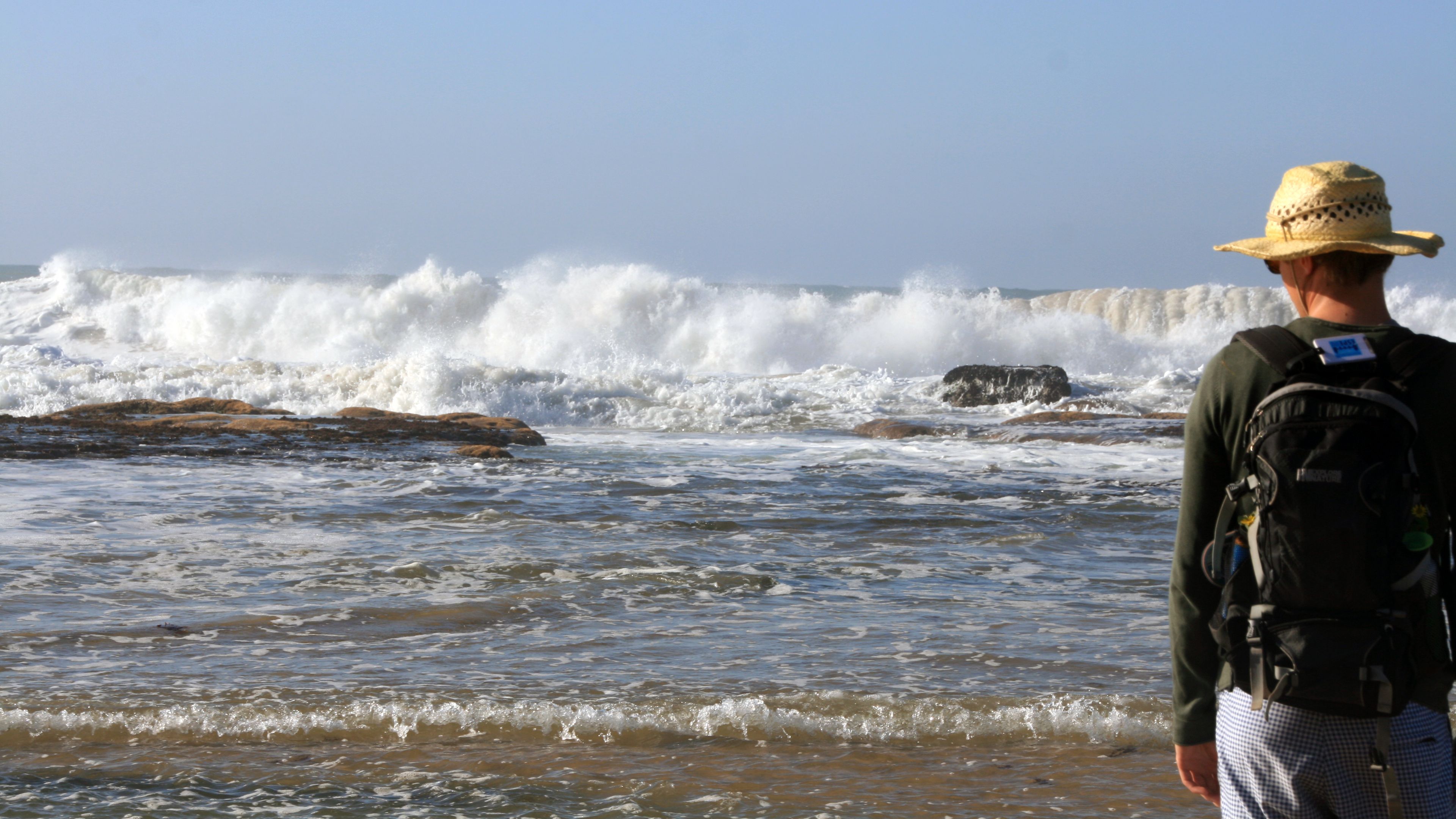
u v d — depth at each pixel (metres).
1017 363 52.38
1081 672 7.85
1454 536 3.08
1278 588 2.95
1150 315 60.47
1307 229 3.20
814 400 33.28
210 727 6.69
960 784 5.97
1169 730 6.75
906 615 9.52
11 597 9.68
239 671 7.73
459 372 31.86
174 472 18.22
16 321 60.38
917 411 31.95
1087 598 10.26
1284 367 3.04
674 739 6.64
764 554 12.19
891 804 5.70
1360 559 2.85
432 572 10.95
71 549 11.79
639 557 11.77
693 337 53.16
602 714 6.84
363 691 7.31
